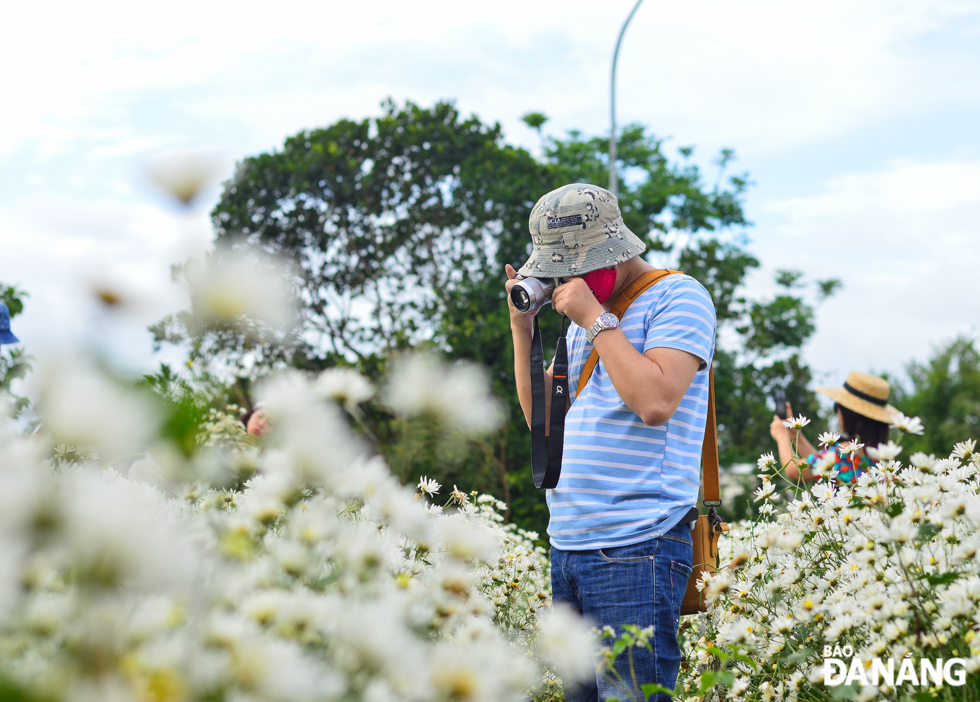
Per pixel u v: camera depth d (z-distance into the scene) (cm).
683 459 186
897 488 202
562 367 198
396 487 108
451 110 1219
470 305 1081
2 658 67
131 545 56
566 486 190
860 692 147
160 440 51
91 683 57
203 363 52
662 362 177
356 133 1198
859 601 166
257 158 1191
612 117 1005
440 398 72
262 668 71
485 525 220
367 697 77
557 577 196
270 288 51
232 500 112
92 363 49
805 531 205
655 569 178
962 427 2814
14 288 309
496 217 1160
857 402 360
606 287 192
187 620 79
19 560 59
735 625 183
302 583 97
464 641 105
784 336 1322
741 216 1401
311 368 1103
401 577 117
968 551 155
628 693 155
